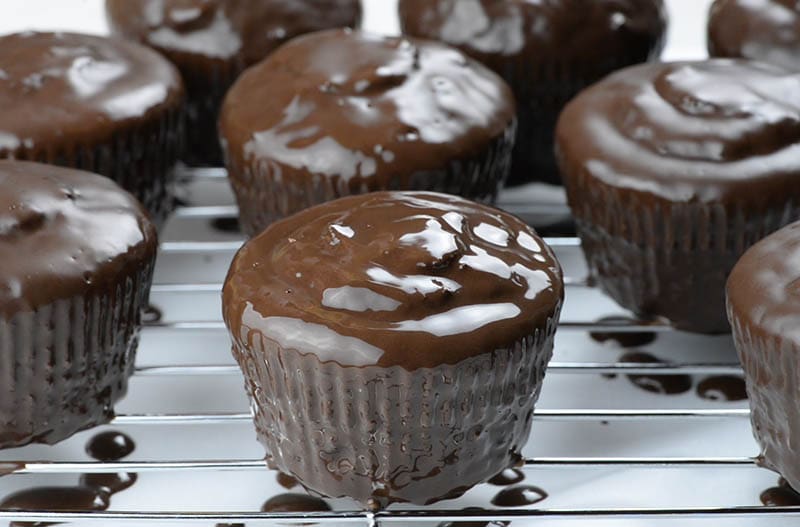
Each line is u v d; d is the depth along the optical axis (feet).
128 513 1.60
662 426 1.76
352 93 1.84
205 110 2.07
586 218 1.83
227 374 1.82
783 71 1.85
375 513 1.61
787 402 1.59
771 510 1.61
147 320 1.88
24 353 1.64
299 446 1.62
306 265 1.60
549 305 1.61
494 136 1.85
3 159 1.79
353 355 1.56
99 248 1.67
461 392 1.58
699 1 2.78
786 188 1.75
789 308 1.58
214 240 2.00
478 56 2.03
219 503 1.67
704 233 1.76
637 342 1.87
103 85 1.87
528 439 1.73
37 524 1.65
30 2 2.46
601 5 2.02
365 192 1.81
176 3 2.03
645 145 1.78
